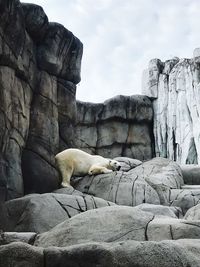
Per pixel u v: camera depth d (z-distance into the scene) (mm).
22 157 9328
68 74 11500
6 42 8297
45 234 5152
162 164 12852
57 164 10602
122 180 10219
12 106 8648
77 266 3672
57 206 7414
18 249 3828
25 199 7551
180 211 9352
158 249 3660
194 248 3904
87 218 5109
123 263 3586
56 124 10727
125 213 5102
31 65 9875
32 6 9797
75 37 11523
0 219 7109
